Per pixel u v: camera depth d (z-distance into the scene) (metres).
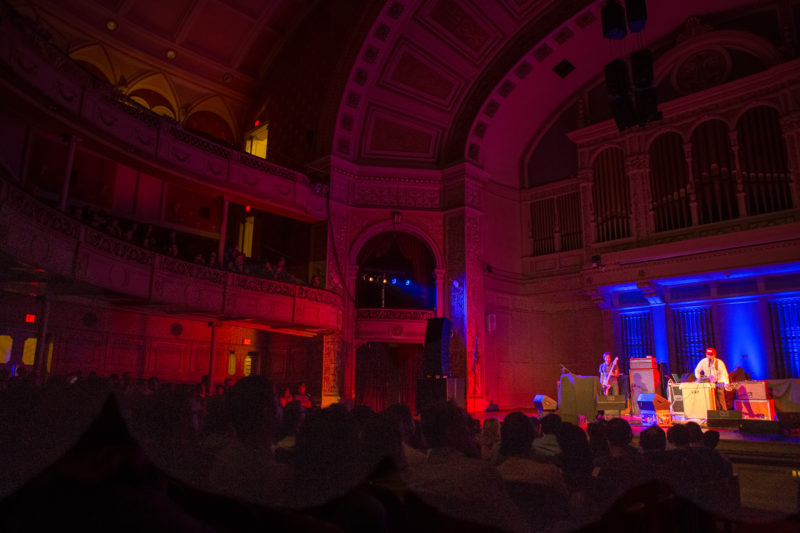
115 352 15.29
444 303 17.97
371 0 16.84
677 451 3.33
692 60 17.00
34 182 13.63
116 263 11.51
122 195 15.81
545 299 19.16
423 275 18.83
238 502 1.69
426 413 2.40
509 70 17.86
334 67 17.84
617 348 17.73
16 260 8.84
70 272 10.13
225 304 14.25
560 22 16.97
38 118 11.76
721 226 15.65
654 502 2.82
